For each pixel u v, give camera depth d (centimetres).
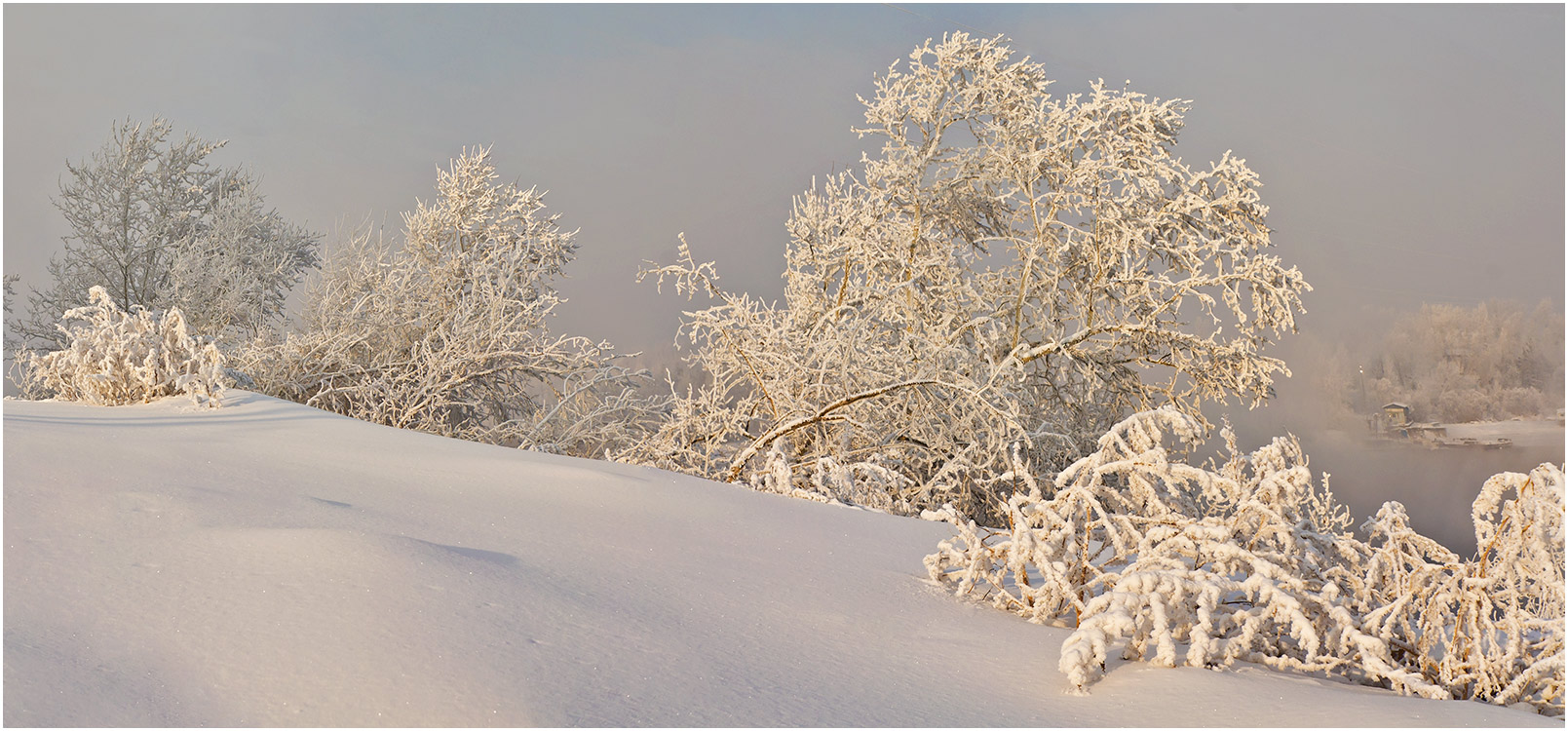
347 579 270
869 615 330
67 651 208
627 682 233
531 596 288
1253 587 310
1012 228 1327
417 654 229
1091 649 270
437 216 1323
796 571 381
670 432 984
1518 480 308
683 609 305
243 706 196
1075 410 1274
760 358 1030
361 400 1122
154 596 247
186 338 757
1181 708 242
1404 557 328
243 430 576
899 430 1082
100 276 1683
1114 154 1176
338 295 1183
